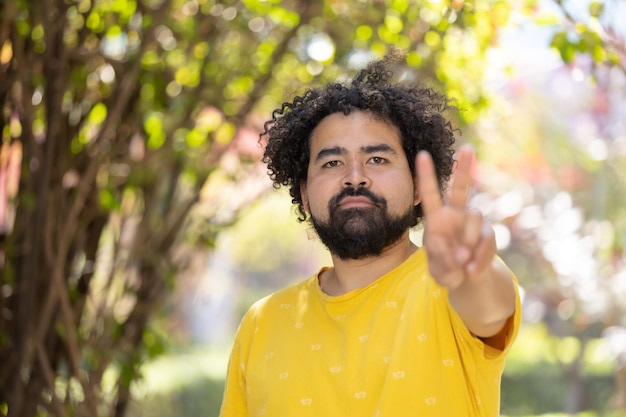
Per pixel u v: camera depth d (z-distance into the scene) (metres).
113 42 4.87
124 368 4.82
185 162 5.06
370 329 2.54
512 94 9.91
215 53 5.09
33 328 4.44
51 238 4.41
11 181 4.65
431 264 2.01
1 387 4.45
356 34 4.98
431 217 1.99
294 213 3.34
